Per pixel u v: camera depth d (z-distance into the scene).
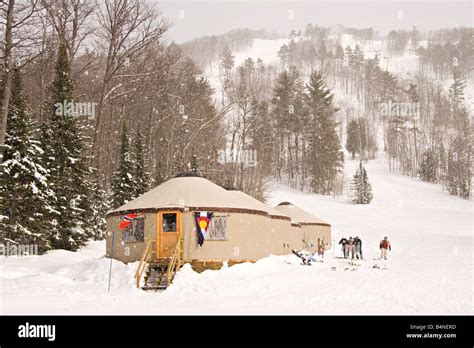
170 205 24.45
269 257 26.72
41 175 30.44
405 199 87.88
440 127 141.12
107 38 42.72
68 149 34.44
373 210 76.00
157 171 48.53
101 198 42.28
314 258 31.11
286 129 103.62
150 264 22.86
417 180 108.00
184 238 24.09
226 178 52.81
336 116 165.88
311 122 104.25
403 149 123.06
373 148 139.25
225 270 23.61
